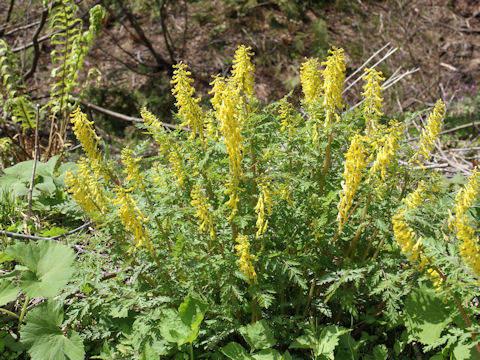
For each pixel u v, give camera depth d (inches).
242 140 125.2
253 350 129.3
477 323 130.0
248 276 123.1
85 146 141.3
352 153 121.9
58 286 142.0
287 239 138.6
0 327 152.2
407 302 135.0
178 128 141.3
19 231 193.8
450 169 251.4
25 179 211.3
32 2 420.5
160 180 136.2
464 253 109.0
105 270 155.4
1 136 300.2
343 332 127.0
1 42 258.4
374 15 487.5
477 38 482.3
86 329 151.1
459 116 370.0
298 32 434.6
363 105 145.0
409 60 442.9
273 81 387.5
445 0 520.4
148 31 431.8
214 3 457.4
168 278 133.8
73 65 258.8
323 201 138.3
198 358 137.6
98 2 376.8
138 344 134.1
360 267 135.9
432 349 142.9
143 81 379.2
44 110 336.2
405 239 114.3
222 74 385.7
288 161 151.9
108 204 136.6
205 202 126.9
